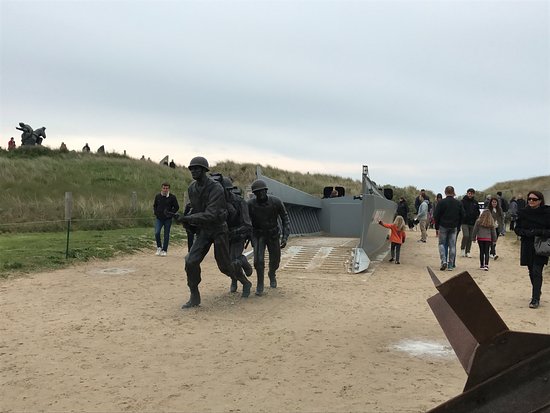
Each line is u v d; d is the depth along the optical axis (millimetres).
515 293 10500
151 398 4906
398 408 4684
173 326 7727
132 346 6648
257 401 4844
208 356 6242
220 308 9039
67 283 11086
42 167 40719
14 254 13836
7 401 4820
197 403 4789
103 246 16391
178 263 14555
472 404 2650
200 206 9289
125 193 36750
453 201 13852
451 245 14008
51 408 4660
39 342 6781
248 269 10250
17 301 9266
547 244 8797
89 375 5543
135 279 11812
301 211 23438
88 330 7414
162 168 49406
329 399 4898
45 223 21875
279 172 55781
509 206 29547
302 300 9828
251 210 10594
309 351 6469
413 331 7500
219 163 55469
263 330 7516
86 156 49375
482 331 2645
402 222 15469
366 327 7727
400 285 11617
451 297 2680
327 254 15688
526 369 2602
